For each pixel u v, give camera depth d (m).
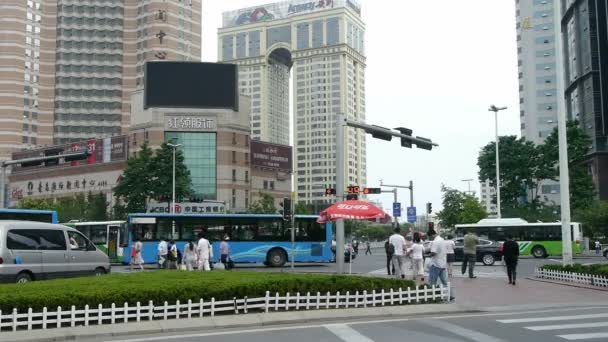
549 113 110.56
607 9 80.56
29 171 106.19
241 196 89.69
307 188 165.75
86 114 119.00
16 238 17.91
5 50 116.88
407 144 24.41
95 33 119.81
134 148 88.31
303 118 168.00
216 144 88.19
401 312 14.06
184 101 87.12
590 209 58.16
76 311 11.77
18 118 116.56
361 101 173.25
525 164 67.44
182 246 35.44
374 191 33.00
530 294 18.52
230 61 174.12
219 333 11.27
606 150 78.50
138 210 66.25
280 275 15.41
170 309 12.74
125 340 10.55
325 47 166.00
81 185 98.06
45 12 122.25
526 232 46.91
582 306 15.35
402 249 23.00
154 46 114.69
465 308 14.70
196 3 120.81
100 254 20.33
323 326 12.12
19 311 11.47
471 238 25.47
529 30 114.31
